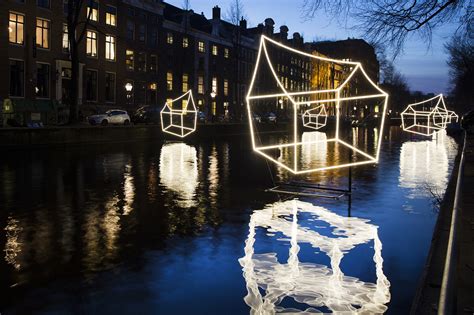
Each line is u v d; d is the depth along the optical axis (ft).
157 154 84.02
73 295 18.54
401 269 22.03
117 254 24.23
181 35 191.42
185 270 21.75
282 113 260.42
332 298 18.43
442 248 21.80
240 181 52.37
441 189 47.11
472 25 32.55
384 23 31.83
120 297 18.37
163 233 28.76
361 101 307.17
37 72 130.62
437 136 164.76
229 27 241.96
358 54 159.43
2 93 120.37
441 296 9.40
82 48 143.74
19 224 30.53
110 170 59.82
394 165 71.05
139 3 167.22
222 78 221.87
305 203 39.47
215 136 144.05
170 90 187.52
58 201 38.68
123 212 34.78
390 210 36.47
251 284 19.95
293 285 19.85
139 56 169.48
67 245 25.80
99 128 102.27
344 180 54.08
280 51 268.62
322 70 295.28
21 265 22.29
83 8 142.61
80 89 142.92
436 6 30.86
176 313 16.92
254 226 30.89
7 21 121.49
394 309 17.39
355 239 27.61
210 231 29.43
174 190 45.42
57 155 76.79
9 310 17.03
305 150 102.89
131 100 165.48
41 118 111.96
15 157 72.13
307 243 26.68
